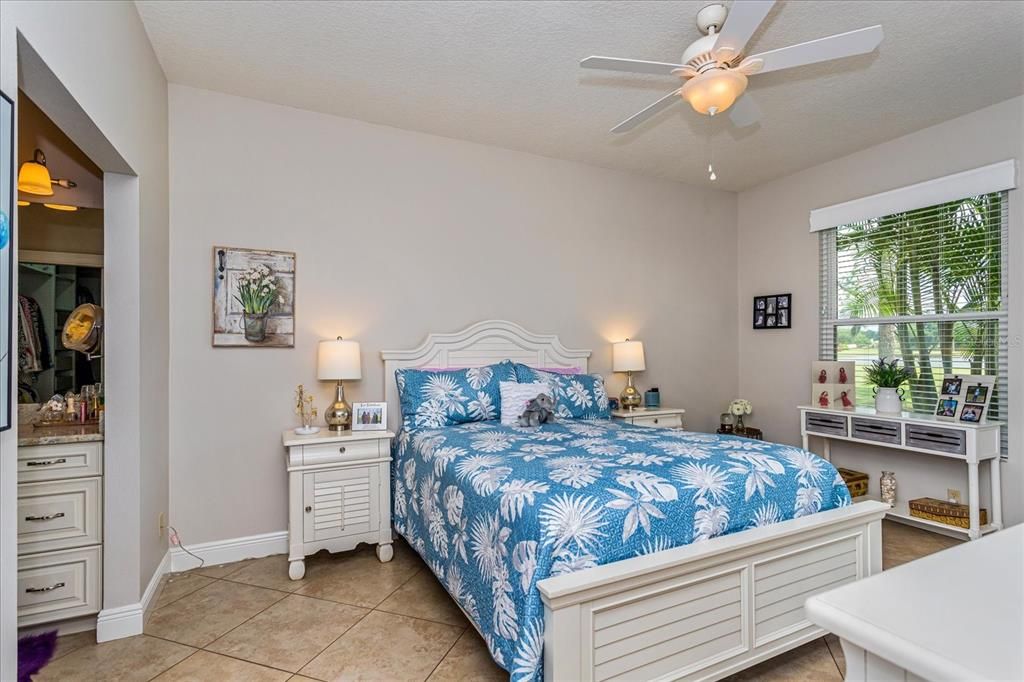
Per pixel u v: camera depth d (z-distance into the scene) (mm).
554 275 4121
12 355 1182
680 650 1664
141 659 2006
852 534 2080
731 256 4953
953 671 503
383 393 3445
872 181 3879
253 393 3090
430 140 3656
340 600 2506
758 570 1843
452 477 2223
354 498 2928
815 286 4305
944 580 704
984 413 3107
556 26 2432
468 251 3777
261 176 3143
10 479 1187
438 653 2049
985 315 3262
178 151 2938
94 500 2168
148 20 2357
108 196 2225
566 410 3512
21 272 2766
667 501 1771
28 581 2070
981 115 3268
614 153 4016
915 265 3650
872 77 2883
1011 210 3148
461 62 2740
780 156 4070
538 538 1557
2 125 1135
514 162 3963
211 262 3000
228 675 1906
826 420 3838
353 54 2664
